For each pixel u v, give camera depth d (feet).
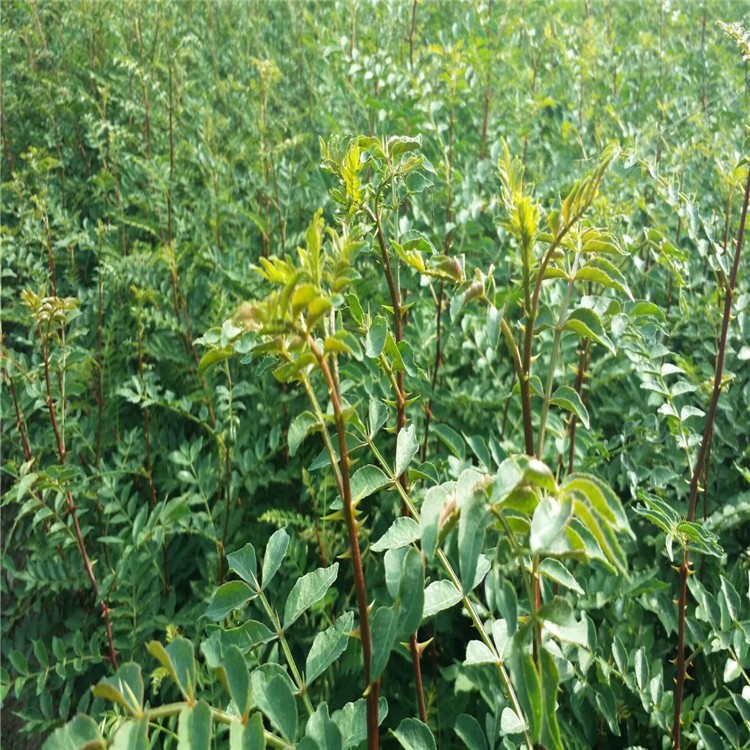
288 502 9.46
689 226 7.02
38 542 9.32
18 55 18.69
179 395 10.96
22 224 11.46
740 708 5.78
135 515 9.55
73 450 9.74
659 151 10.62
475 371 9.67
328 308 2.86
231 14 20.39
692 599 7.41
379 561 8.22
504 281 10.37
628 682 6.11
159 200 12.34
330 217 12.18
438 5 18.10
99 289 10.65
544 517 2.64
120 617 8.34
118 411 10.42
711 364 9.22
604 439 9.04
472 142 12.20
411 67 12.69
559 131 13.42
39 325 7.45
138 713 2.60
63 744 2.35
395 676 7.54
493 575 2.86
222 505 8.61
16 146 16.14
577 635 2.89
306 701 3.82
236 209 11.70
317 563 8.35
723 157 9.79
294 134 13.80
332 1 19.79
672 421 6.63
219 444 8.77
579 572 7.10
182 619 8.18
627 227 9.68
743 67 14.23
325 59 13.56
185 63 17.31
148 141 14.34
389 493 8.34
